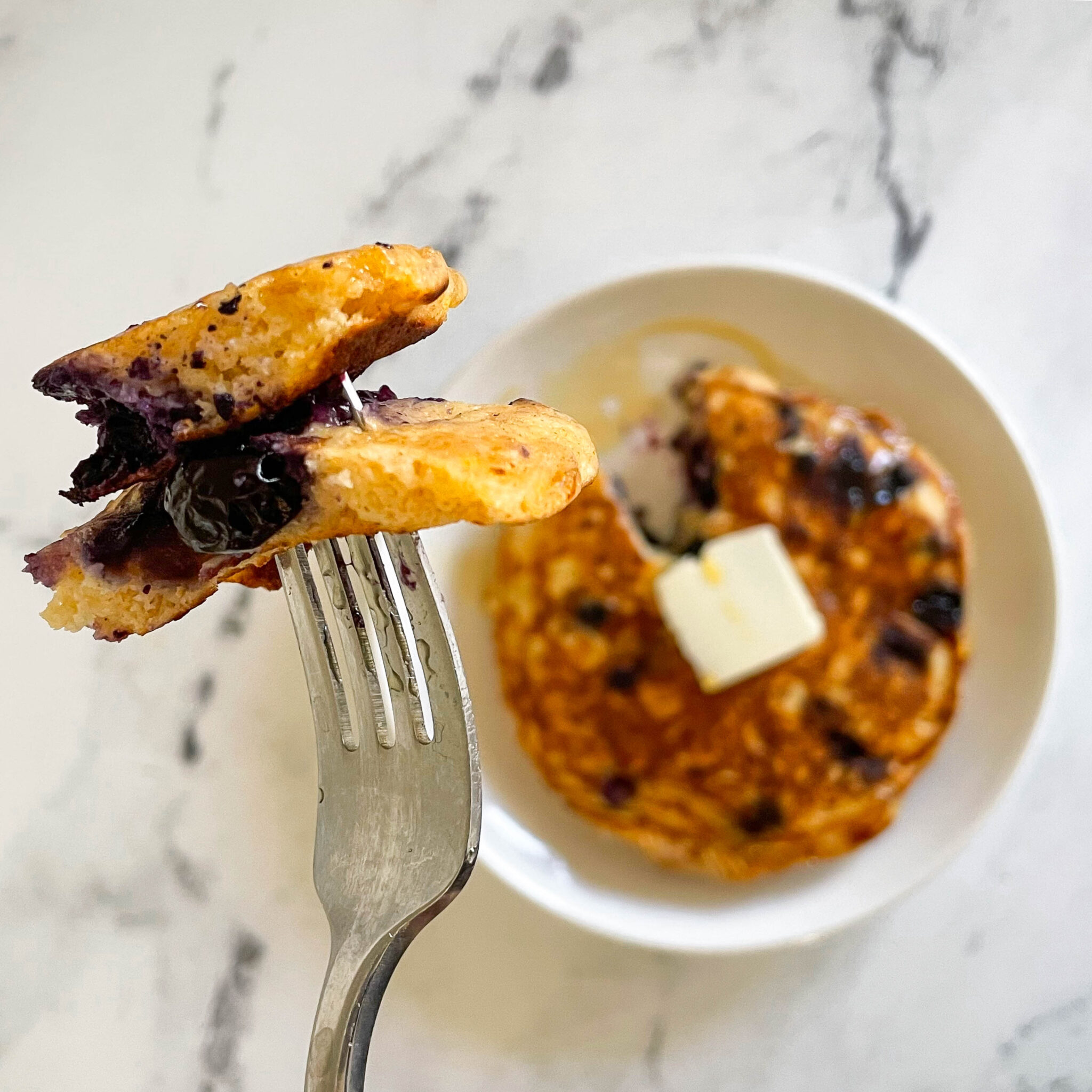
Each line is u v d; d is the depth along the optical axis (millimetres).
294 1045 406
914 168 412
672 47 413
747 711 402
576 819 410
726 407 408
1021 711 398
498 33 414
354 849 302
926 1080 408
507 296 410
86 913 409
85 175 414
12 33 416
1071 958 408
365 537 303
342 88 414
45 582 293
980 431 402
